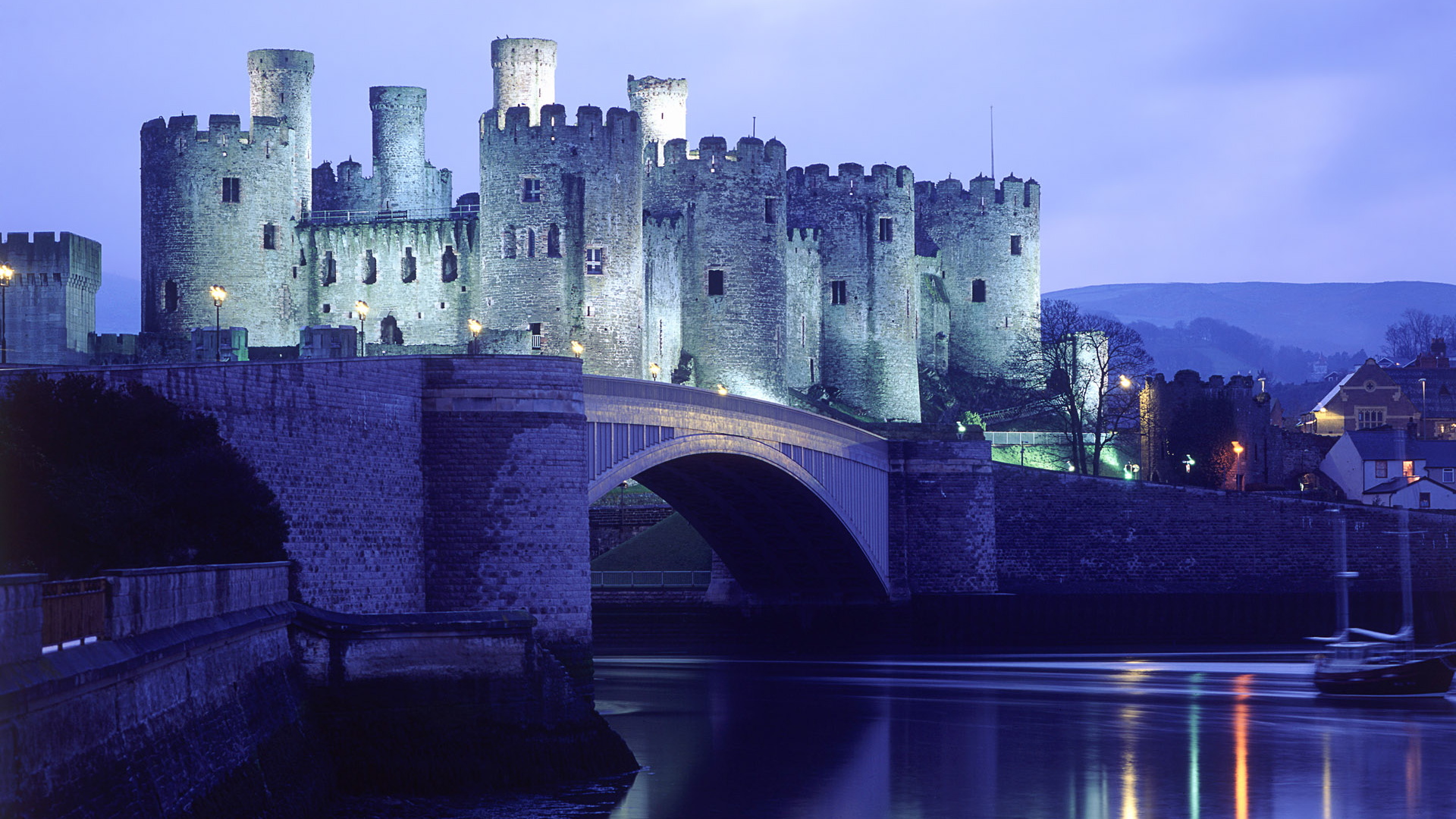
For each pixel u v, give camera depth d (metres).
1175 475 166.38
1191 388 167.75
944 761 70.06
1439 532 136.25
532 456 69.38
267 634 47.94
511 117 149.88
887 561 126.00
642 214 154.12
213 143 154.38
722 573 126.00
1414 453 172.38
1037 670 106.75
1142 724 81.38
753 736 76.12
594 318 149.38
